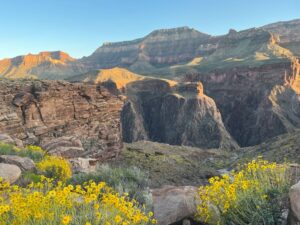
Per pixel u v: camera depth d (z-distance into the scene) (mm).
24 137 40500
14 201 5691
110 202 5887
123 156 53531
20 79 50719
